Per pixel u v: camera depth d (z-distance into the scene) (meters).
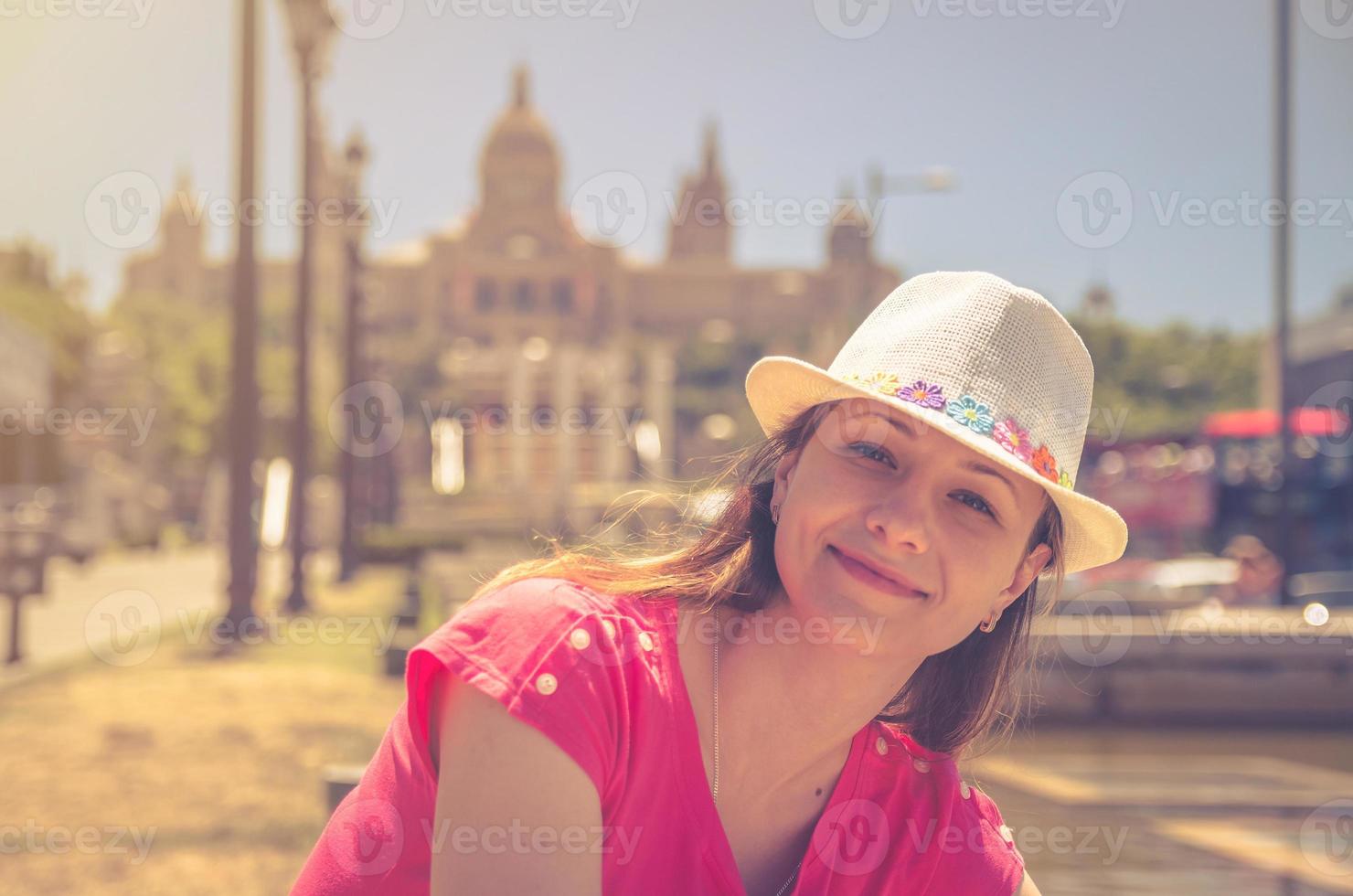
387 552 34.25
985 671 1.90
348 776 3.37
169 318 114.12
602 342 168.38
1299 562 28.22
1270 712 12.20
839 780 1.74
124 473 64.75
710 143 199.25
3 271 71.88
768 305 181.75
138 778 6.81
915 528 1.53
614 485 49.91
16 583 12.02
